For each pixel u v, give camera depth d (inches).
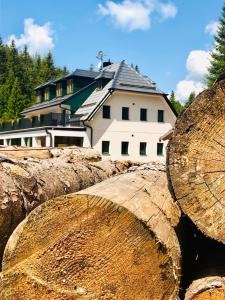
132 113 1214.3
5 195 160.9
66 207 114.9
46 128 1139.9
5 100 2608.3
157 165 202.4
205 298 110.1
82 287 112.7
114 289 112.3
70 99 1264.8
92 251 113.0
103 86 1261.1
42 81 3105.3
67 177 226.2
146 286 111.6
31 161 229.6
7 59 3383.4
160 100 1245.1
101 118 1171.9
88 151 358.0
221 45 1631.4
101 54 1437.0
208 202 114.7
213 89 115.0
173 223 124.1
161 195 134.6
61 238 114.1
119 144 1195.3
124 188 132.0
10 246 117.0
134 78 1235.9
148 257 111.1
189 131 116.6
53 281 113.7
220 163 115.1
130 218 111.1
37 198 183.5
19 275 114.5
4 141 1528.1
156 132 1246.3
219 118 115.0
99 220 112.9
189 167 116.1
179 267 114.0
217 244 128.9
